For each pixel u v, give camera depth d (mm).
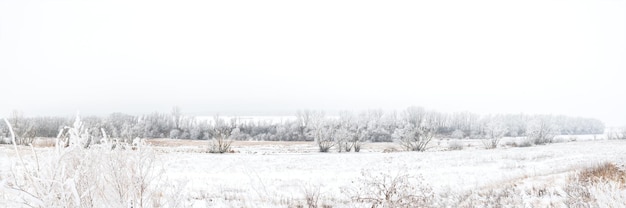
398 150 47094
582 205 6168
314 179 16359
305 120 72750
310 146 56625
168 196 3889
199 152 42844
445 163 24969
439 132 84125
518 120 82375
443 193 10289
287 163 27016
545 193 8398
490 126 49500
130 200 3338
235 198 9242
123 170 3533
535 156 27781
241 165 24531
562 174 11859
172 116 79000
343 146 48156
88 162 3242
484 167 21453
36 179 2723
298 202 7586
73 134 3217
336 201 7801
